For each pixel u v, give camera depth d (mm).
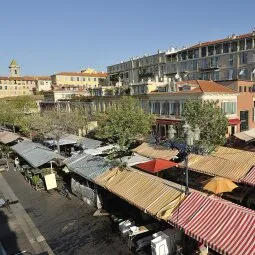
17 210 23672
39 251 17516
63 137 42750
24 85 147625
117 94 52250
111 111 29719
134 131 27062
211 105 27719
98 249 17328
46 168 30344
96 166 24656
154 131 42125
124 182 20250
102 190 23188
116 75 117688
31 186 29672
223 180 18750
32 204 24797
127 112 27688
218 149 26250
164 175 27078
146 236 17609
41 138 46156
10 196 27125
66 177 30219
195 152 26156
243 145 37219
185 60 88875
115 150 26438
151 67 102062
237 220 13180
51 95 79125
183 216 14672
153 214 15906
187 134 14992
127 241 17875
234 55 76125
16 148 38688
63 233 19484
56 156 30344
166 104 41188
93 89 59312
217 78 80688
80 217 21672
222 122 26750
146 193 18031
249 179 19781
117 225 19891
